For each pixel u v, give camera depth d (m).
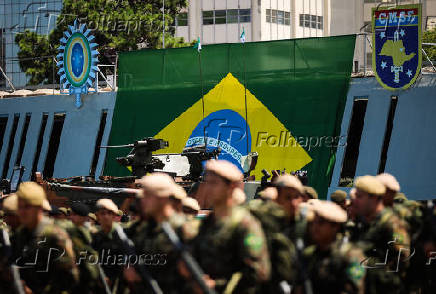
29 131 71.81
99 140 71.69
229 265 13.64
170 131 59.19
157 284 15.53
